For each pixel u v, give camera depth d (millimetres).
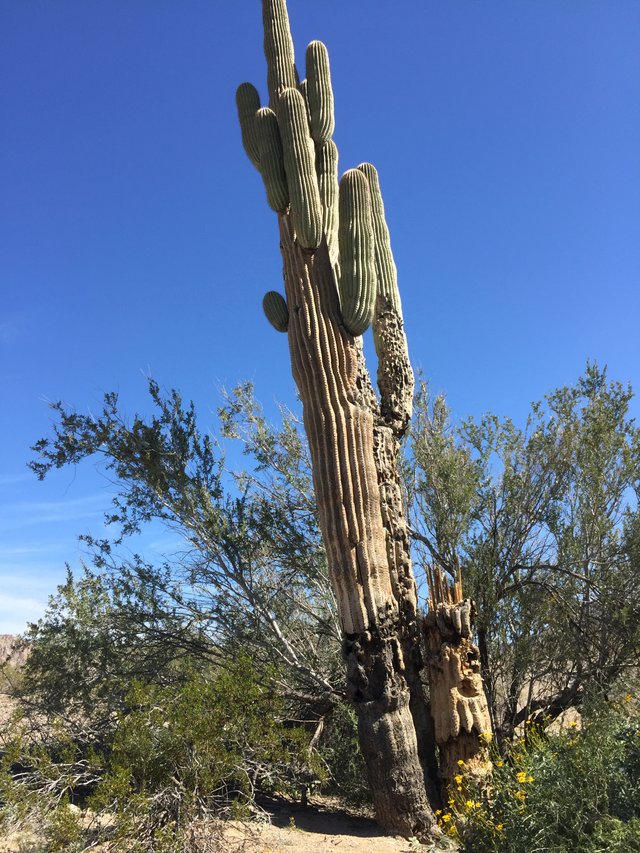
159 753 5277
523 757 5379
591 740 4773
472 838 5145
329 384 6668
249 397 10406
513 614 8523
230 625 9016
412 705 6734
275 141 7285
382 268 7715
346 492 6500
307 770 6660
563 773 4656
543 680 8961
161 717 5582
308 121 7418
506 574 8781
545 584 8516
